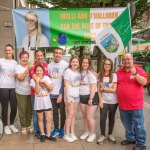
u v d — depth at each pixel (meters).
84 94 6.23
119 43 7.04
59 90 6.38
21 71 6.46
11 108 6.73
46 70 6.38
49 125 6.34
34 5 13.73
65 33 7.00
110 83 6.04
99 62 10.92
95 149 5.83
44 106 6.19
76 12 6.98
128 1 11.73
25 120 6.71
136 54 19.70
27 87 6.55
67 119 6.25
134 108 5.68
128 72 5.71
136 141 5.82
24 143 6.12
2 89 6.55
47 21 6.95
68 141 6.22
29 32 6.95
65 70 6.21
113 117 6.22
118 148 5.89
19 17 6.90
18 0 14.29
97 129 7.15
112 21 7.02
